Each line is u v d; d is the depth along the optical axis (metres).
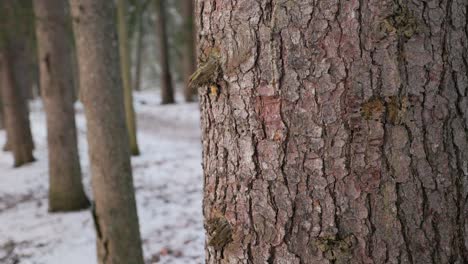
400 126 1.21
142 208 6.05
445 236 1.27
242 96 1.33
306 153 1.26
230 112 1.36
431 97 1.23
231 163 1.39
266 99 1.29
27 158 10.45
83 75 3.46
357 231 1.25
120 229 3.46
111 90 3.47
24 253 5.05
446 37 1.24
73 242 5.28
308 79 1.24
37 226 5.95
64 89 6.42
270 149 1.30
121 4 9.17
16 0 8.80
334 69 1.22
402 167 1.22
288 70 1.25
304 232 1.29
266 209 1.33
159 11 18.77
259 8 1.27
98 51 3.46
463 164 1.28
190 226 5.18
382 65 1.20
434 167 1.24
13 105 10.30
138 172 8.25
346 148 1.23
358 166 1.23
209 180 1.47
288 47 1.25
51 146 6.52
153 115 16.66
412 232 1.24
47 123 6.52
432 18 1.22
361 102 1.21
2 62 10.04
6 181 8.99
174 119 15.69
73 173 6.55
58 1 6.37
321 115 1.24
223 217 1.42
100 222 3.48
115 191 3.44
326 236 1.26
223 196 1.42
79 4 3.43
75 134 6.66
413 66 1.21
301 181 1.28
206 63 1.38
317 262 1.28
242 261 1.39
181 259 4.30
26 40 11.15
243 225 1.38
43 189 8.16
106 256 3.48
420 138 1.23
